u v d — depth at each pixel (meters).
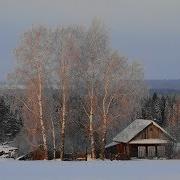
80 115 78.00
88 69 74.50
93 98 73.94
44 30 73.50
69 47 73.50
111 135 107.81
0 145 127.38
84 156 76.12
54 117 77.38
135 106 81.00
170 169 48.94
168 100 177.62
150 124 102.06
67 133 80.38
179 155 92.81
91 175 43.62
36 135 73.31
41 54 72.25
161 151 99.75
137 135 101.44
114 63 74.06
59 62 73.50
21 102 73.50
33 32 73.00
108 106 73.88
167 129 117.31
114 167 51.72
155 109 168.50
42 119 72.00
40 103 71.75
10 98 74.69
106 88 73.88
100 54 75.38
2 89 74.00
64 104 73.31
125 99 74.88
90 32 76.81
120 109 74.88
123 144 101.94
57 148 80.75
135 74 78.00
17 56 72.56
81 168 50.69
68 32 74.62
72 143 85.25
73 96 77.56
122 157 85.75
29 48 72.44
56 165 54.88
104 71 74.31
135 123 105.06
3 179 40.84
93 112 74.00
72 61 73.69
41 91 72.38
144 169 49.06
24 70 72.38
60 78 73.06
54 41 73.81
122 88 74.88
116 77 74.44
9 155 97.94
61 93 74.25
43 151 74.38
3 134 144.00
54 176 42.91
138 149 101.12
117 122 75.94
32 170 48.50
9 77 73.00
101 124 74.38
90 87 74.31
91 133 74.00
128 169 49.16
